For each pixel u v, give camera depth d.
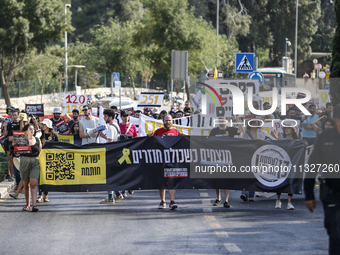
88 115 30.50
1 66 102.75
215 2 150.25
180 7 106.38
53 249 16.92
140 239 18.25
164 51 107.75
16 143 23.92
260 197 28.39
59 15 103.44
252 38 154.75
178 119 37.78
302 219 21.80
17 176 29.66
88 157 25.33
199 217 22.38
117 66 144.38
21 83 117.69
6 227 20.55
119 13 198.62
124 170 25.28
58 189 25.36
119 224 20.97
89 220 21.88
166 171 25.02
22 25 95.50
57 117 35.25
